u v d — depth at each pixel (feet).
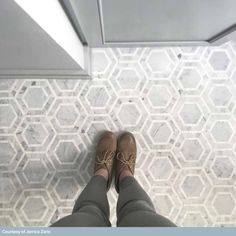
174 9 2.36
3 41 1.91
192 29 2.99
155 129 4.00
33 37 1.83
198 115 4.01
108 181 3.77
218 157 4.00
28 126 4.00
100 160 3.83
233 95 4.00
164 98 3.99
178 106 4.00
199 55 3.97
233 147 4.00
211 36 3.34
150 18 2.58
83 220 2.22
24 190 4.02
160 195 4.03
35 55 2.56
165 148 4.02
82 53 3.67
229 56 3.97
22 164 4.01
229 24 2.77
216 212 4.04
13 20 1.45
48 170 4.02
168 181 4.02
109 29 2.95
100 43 3.56
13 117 3.99
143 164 4.02
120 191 3.25
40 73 3.83
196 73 3.98
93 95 3.98
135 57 3.96
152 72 3.97
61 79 3.97
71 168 4.03
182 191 4.02
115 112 4.00
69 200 4.02
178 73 3.98
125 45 3.72
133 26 2.84
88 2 2.16
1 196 4.01
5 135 4.00
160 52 3.96
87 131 4.01
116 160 3.91
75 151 4.02
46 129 4.00
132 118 4.00
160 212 4.03
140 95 3.99
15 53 2.41
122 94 3.98
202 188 4.02
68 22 2.56
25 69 3.68
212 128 4.02
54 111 3.99
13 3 1.23
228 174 4.02
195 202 4.02
